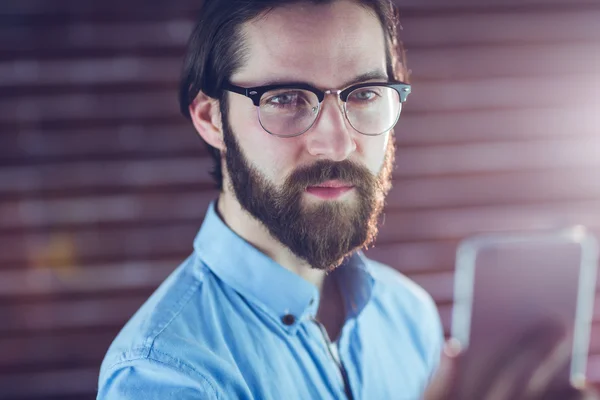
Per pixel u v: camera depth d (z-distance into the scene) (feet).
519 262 5.46
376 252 9.60
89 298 9.37
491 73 9.21
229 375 3.13
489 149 9.42
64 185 9.02
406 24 9.02
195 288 3.51
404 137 9.30
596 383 10.02
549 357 2.31
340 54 3.17
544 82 9.29
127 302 9.43
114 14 8.65
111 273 9.32
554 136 9.44
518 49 9.18
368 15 3.29
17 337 9.37
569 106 9.36
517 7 9.08
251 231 3.60
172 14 8.73
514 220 9.61
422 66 9.12
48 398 9.56
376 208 3.49
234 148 3.41
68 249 9.20
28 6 8.52
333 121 3.18
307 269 3.89
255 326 3.54
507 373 2.28
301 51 3.13
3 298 9.23
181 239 9.32
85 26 8.64
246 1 3.18
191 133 9.06
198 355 3.09
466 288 8.87
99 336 9.49
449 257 9.64
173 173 9.13
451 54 9.12
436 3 8.98
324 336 3.86
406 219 9.55
